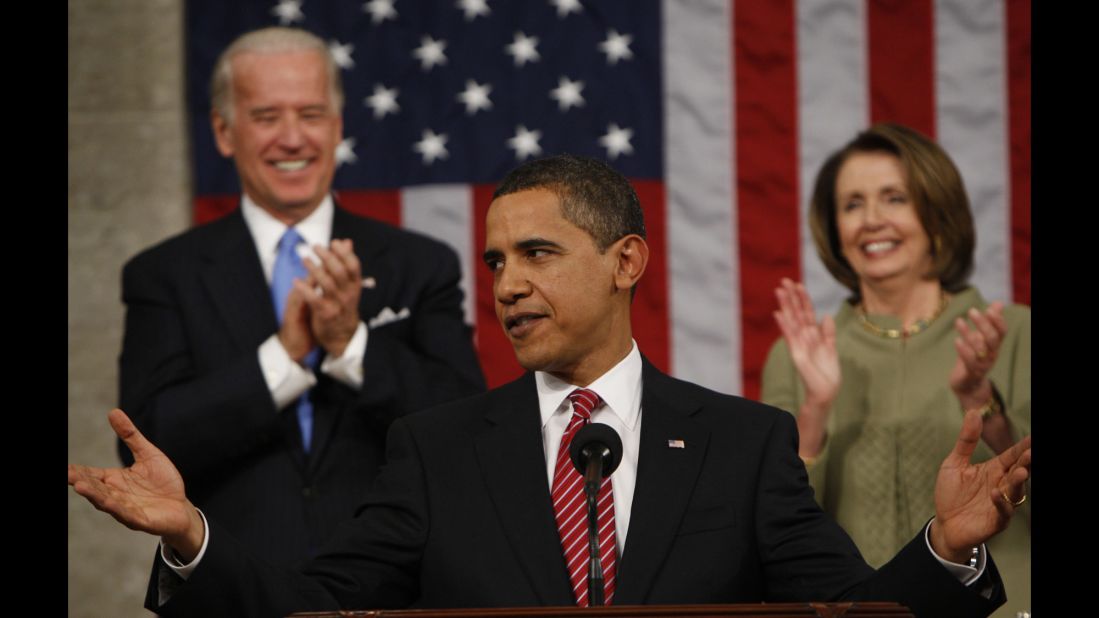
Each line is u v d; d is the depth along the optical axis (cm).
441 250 1952
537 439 1129
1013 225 2117
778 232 2181
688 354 2170
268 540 1700
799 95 2212
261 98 1961
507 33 2252
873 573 1029
